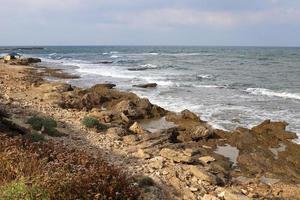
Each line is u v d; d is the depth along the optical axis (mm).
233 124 20344
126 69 51250
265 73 45531
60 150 10102
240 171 13836
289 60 73188
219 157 14812
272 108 24188
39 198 6164
